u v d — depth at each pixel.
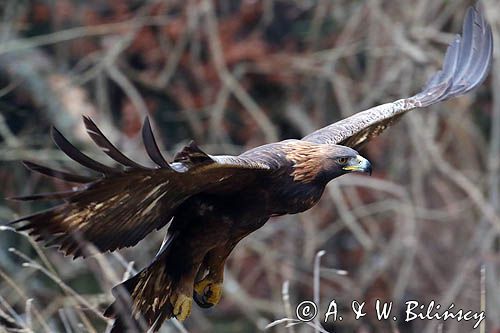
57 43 18.78
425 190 19.36
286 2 20.42
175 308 8.05
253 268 19.31
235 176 7.77
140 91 19.84
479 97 20.11
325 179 8.26
